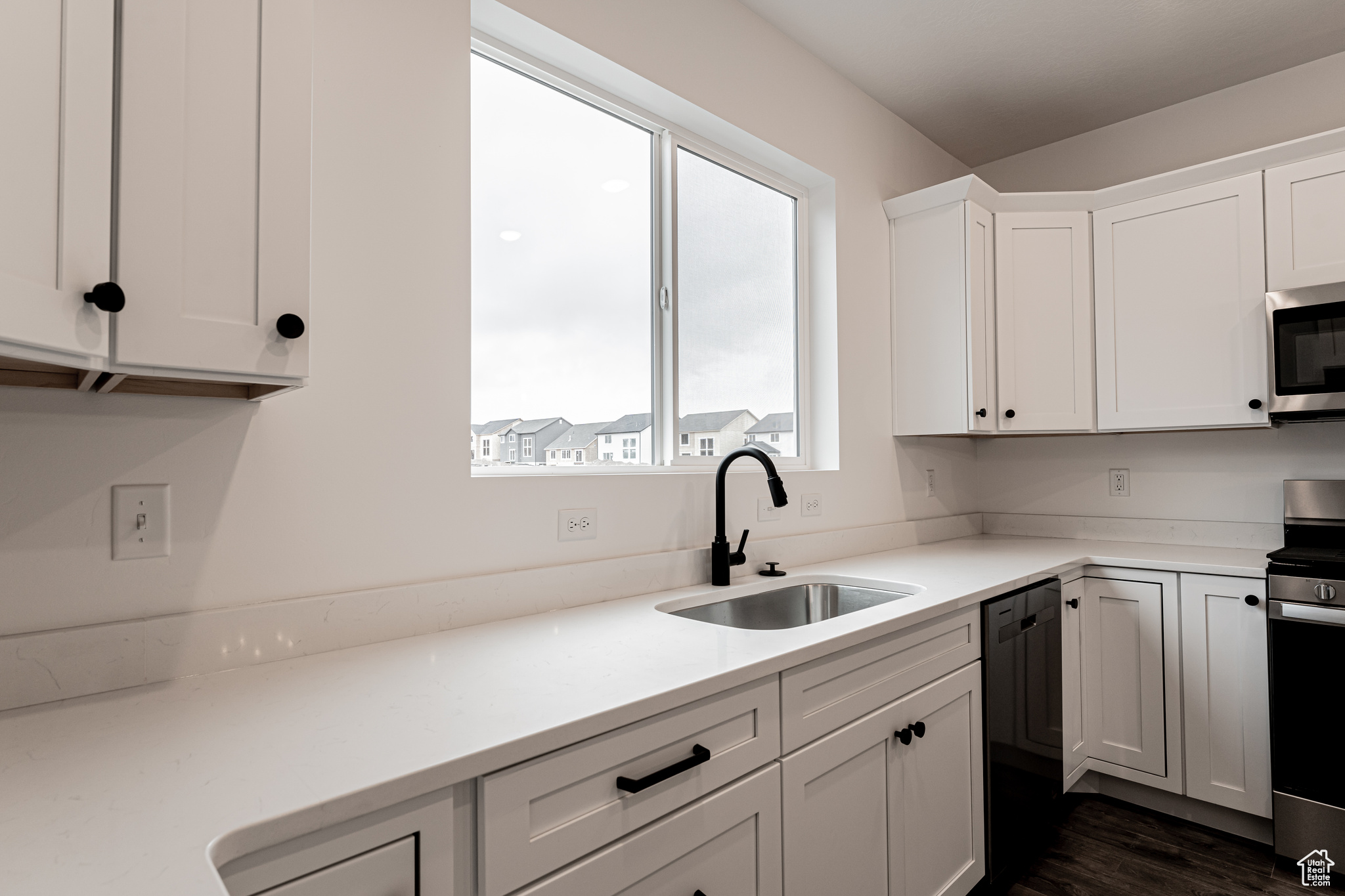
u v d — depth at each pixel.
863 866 1.39
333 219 1.26
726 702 1.10
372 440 1.30
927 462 2.95
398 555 1.33
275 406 1.18
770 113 2.22
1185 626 2.18
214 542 1.12
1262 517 2.53
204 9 0.88
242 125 0.91
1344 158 2.09
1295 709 1.92
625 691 1.00
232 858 0.62
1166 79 2.59
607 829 0.93
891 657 1.48
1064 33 2.30
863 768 1.40
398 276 1.34
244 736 0.84
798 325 2.52
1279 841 1.93
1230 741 2.08
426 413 1.38
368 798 0.71
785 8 2.17
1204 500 2.66
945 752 1.65
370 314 1.30
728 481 2.06
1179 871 1.93
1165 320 2.42
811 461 2.54
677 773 0.99
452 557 1.41
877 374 2.67
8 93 0.65
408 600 1.32
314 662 1.15
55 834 0.62
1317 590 1.88
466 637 1.32
